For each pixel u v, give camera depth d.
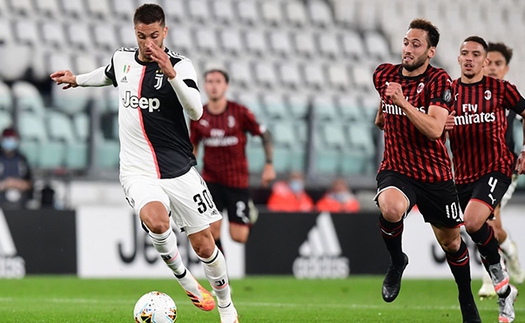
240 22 71.50
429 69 22.20
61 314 27.39
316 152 56.44
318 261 47.22
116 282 41.78
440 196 22.48
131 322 25.06
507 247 33.03
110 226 44.84
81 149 52.50
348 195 53.59
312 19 74.25
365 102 61.53
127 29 67.00
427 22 22.02
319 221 47.50
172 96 21.11
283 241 46.75
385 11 77.12
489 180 26.23
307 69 71.06
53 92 61.12
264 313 28.36
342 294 37.25
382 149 57.03
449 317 27.34
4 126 51.50
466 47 26.61
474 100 26.55
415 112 20.92
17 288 38.06
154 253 45.16
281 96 68.12
